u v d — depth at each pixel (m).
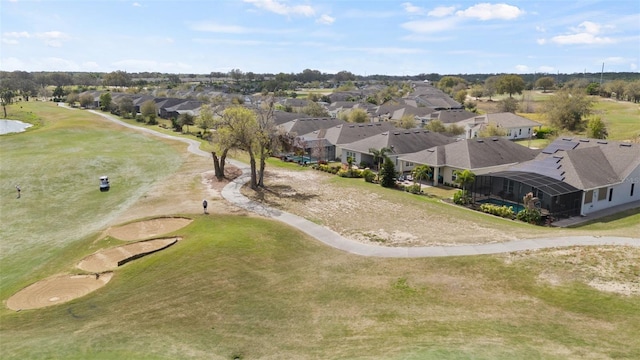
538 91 185.88
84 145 67.50
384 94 150.00
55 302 20.53
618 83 138.38
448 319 16.64
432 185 45.00
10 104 139.75
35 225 33.25
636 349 13.97
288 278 21.36
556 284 19.03
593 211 35.31
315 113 99.50
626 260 20.75
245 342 15.63
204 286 20.50
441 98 126.81
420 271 21.48
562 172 36.00
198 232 28.55
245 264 22.97
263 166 42.56
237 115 41.19
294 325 16.83
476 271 20.97
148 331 16.64
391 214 32.84
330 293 19.55
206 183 44.03
